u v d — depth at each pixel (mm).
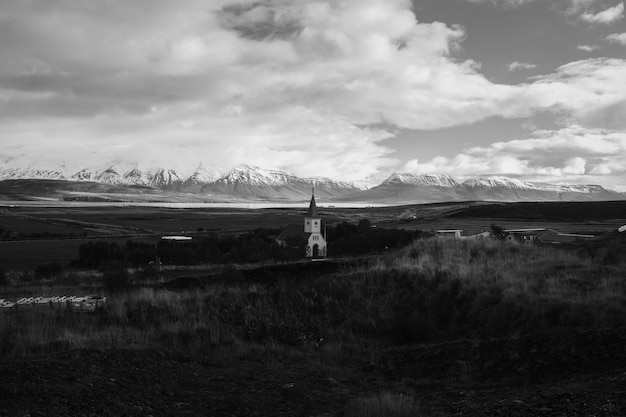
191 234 125562
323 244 76500
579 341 13641
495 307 19031
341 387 13203
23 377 11352
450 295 21188
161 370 13328
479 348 14648
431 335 18547
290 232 87812
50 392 10500
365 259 31109
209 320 20125
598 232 96625
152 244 79062
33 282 43844
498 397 11109
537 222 151625
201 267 54156
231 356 16047
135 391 11516
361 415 10469
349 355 16875
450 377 13461
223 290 25281
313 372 14492
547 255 26688
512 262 24953
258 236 89812
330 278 25391
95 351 14141
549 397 10234
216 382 13117
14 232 133250
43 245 99438
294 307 21703
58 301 24734
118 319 20609
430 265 24781
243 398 11922
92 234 128625
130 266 62500
